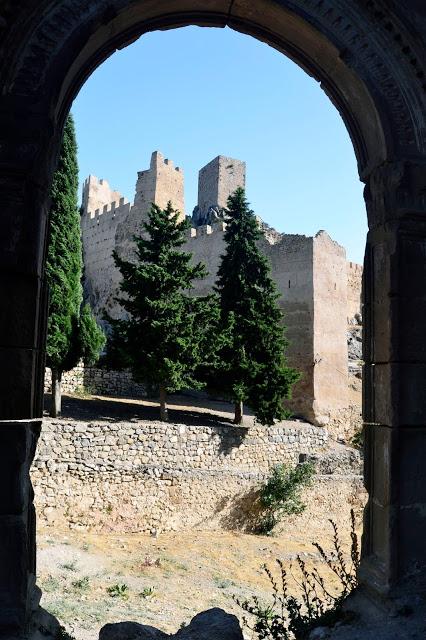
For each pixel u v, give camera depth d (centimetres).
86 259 5338
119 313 4672
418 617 500
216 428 2120
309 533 2214
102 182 5847
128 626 541
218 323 2284
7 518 455
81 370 2652
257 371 2264
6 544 453
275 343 2341
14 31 475
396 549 532
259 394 2291
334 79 621
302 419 3181
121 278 4781
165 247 2280
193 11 607
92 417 2088
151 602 1167
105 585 1240
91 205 5675
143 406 2506
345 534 2256
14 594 451
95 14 504
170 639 520
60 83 488
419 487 546
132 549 1596
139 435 1878
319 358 3216
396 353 550
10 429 460
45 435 1688
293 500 2141
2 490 457
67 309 2072
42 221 505
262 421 2306
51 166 513
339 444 2945
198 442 2048
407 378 551
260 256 2509
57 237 2097
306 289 3284
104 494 1770
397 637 471
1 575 450
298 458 2423
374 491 577
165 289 2188
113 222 5066
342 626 531
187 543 1752
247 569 1559
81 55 520
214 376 2319
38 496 1650
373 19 563
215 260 3891
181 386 2148
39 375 507
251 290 2423
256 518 2103
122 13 534
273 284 2502
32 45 485
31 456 494
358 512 2397
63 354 2019
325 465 2409
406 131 577
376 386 581
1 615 445
